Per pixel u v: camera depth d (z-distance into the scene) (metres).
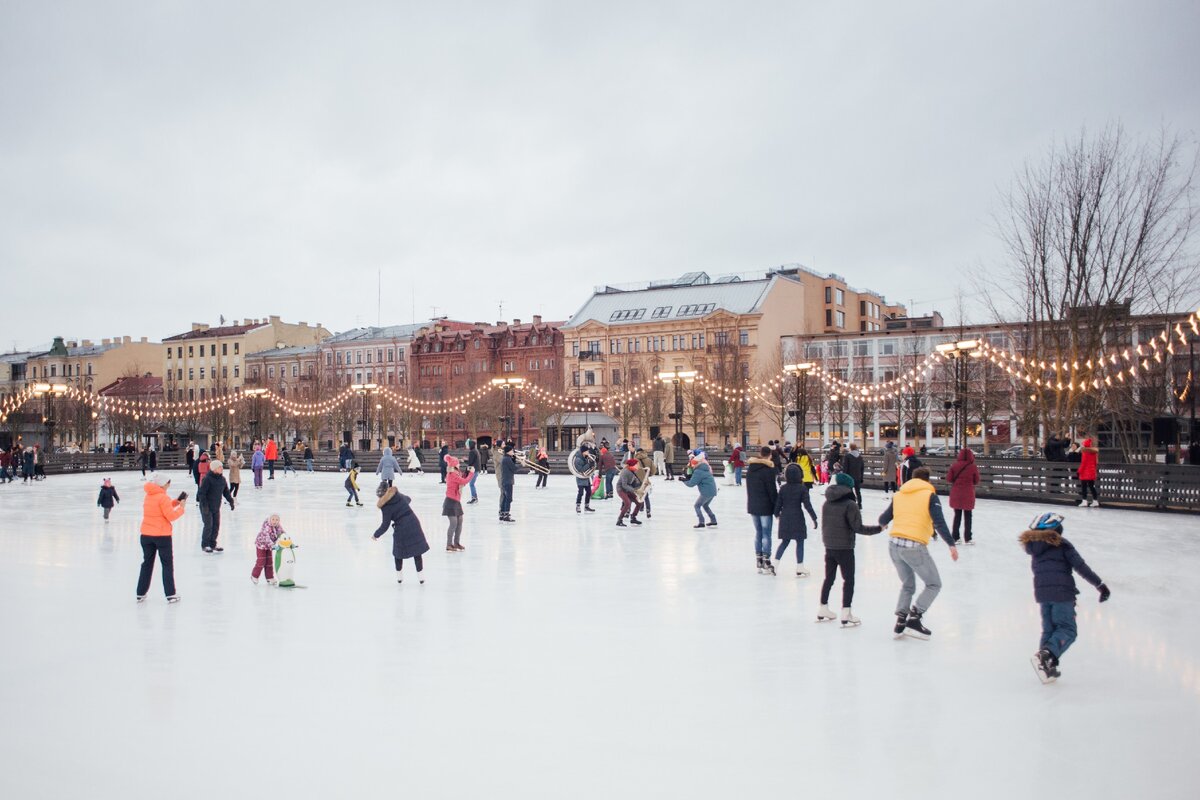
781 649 9.98
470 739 7.23
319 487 40.69
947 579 14.33
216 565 16.52
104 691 8.55
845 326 99.38
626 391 80.31
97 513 27.62
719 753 6.92
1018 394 41.50
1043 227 31.12
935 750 6.97
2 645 10.33
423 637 10.62
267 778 6.49
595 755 6.89
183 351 121.00
